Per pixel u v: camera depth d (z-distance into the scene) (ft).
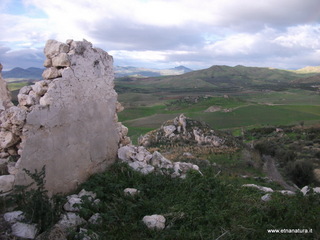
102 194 19.88
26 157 17.56
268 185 48.11
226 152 86.12
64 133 19.86
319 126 175.73
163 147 94.02
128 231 16.43
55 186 19.33
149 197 21.18
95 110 22.91
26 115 17.46
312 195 20.98
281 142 142.00
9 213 15.69
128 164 24.66
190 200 20.24
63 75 19.58
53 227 15.39
